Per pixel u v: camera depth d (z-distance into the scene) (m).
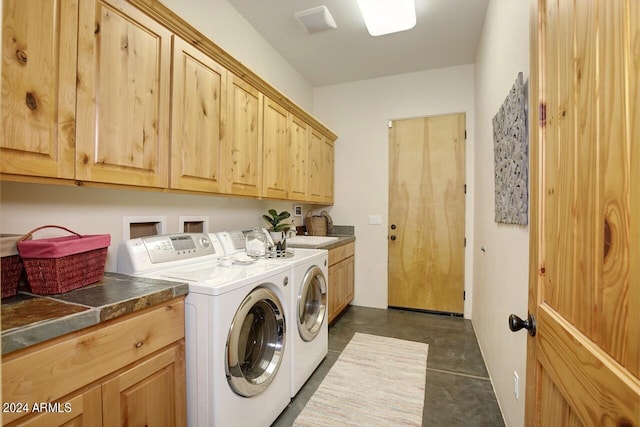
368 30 2.49
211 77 1.73
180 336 1.24
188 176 1.57
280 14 2.47
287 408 1.78
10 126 0.91
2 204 1.15
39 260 1.05
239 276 1.45
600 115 0.56
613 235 0.51
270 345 1.71
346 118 3.84
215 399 1.25
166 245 1.64
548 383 0.77
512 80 1.58
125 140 1.26
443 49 3.01
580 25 0.63
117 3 1.22
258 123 2.20
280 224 2.97
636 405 0.44
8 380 0.72
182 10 1.94
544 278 0.82
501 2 1.83
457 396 1.91
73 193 1.39
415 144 3.56
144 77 1.34
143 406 1.07
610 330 0.52
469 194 3.36
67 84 1.05
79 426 0.87
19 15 0.92
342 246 3.25
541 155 0.83
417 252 3.56
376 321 3.23
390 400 1.87
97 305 0.94
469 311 3.34
